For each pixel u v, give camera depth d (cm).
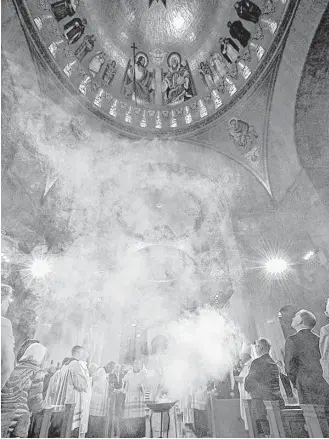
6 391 500
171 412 567
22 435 466
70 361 590
